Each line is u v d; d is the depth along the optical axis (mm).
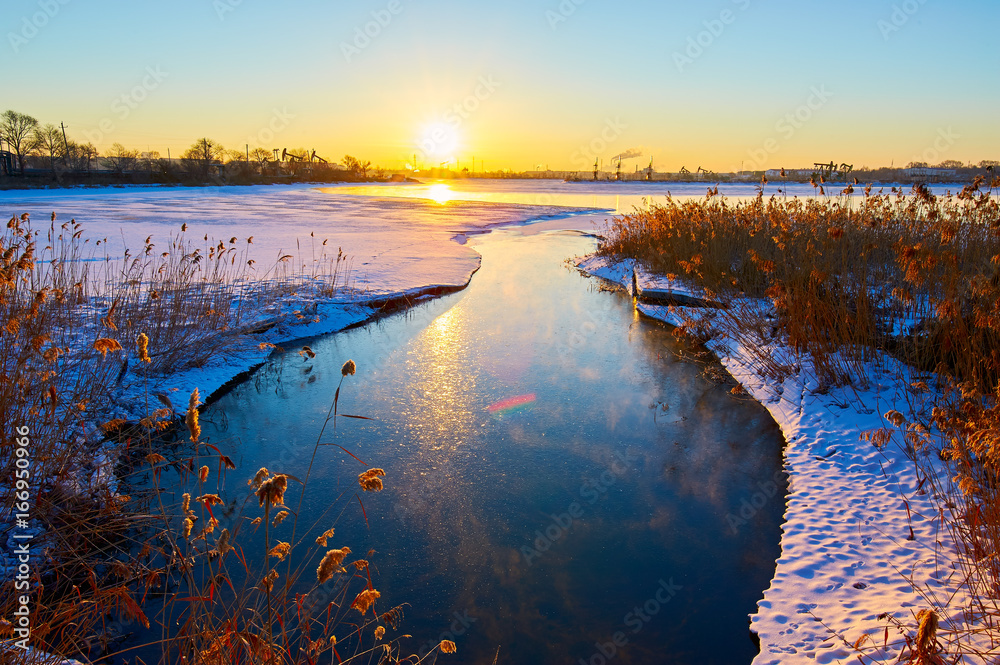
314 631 3311
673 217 12820
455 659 3180
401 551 4094
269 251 14445
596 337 8875
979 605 2814
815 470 4836
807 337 6512
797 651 2992
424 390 6863
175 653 3094
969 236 7840
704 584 3760
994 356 4410
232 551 3984
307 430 5871
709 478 4996
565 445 5609
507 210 30656
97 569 3699
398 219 24609
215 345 7469
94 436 4977
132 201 30094
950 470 4234
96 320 7266
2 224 16688
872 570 3506
